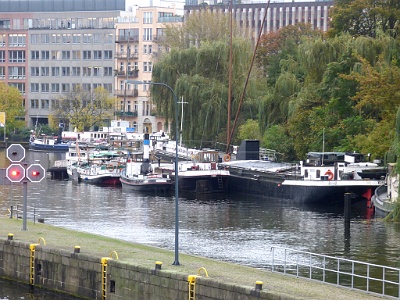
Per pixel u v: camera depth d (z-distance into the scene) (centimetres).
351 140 15000
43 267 7906
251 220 12406
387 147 14150
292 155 17012
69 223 12006
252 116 19250
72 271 7606
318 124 15788
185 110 19012
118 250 8106
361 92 14562
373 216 12788
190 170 16288
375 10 18062
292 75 17388
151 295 6894
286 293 6175
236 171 15950
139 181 16388
